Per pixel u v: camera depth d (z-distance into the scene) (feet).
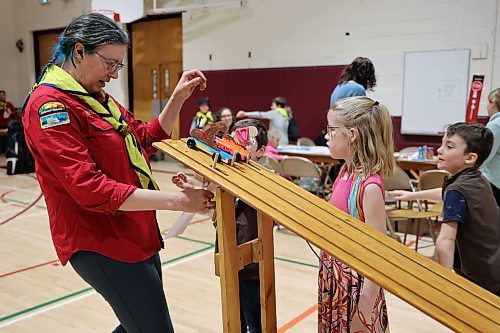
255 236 6.50
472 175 6.54
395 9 22.18
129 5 29.63
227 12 27.86
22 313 9.49
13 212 18.35
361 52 23.40
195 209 4.75
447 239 6.25
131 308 5.12
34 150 4.78
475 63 20.36
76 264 5.00
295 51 25.59
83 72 4.81
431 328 8.84
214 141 5.06
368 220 5.33
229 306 4.65
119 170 5.00
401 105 22.40
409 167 15.64
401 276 3.80
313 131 25.13
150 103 32.71
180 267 12.12
